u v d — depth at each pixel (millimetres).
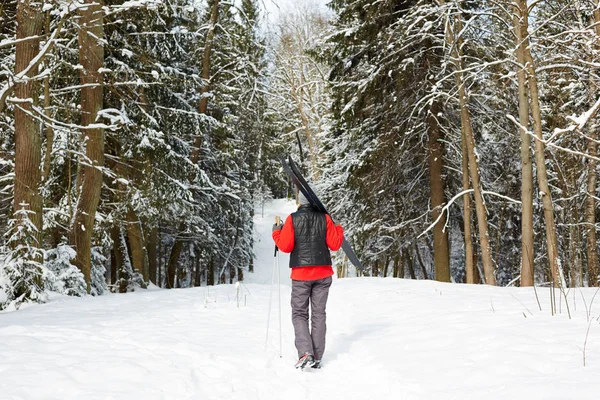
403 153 14648
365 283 10500
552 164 14922
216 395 3230
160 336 4875
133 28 14125
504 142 15523
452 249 23594
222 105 19938
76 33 11781
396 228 16859
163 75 14125
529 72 10289
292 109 26578
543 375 2941
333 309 7141
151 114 15172
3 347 4340
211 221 21844
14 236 8820
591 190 13945
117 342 4609
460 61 12023
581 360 3146
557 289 7719
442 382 3066
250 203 26062
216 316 6418
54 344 4480
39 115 9297
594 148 12789
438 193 14648
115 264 21266
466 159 13008
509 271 21266
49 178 13219
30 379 3316
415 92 13477
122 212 14742
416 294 7613
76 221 11016
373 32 14219
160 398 3066
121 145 14633
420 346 4051
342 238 4387
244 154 22375
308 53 17672
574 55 10172
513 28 10484
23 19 9133
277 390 3402
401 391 3045
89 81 11078
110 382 3332
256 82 19953
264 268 39562
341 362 4129
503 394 2656
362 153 15430
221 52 19250
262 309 7059
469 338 4062
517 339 3799
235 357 4133
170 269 20906
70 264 10156
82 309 7230
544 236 17609
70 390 3139
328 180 20031
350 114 15273
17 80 8180
